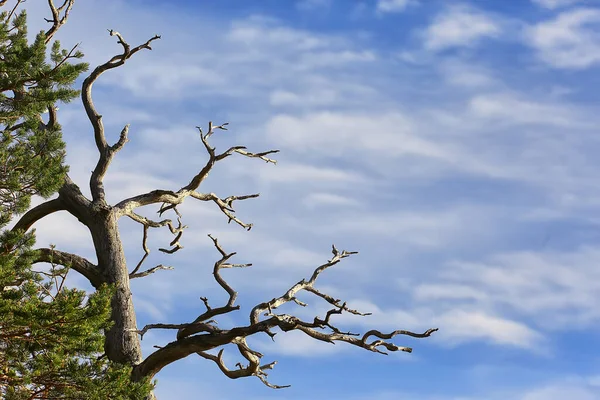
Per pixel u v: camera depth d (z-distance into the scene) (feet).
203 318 48.42
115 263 54.44
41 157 46.19
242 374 52.42
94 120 57.62
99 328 42.98
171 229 60.13
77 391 41.83
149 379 45.65
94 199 55.98
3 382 41.14
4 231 45.09
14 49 42.57
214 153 57.77
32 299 40.37
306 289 53.11
